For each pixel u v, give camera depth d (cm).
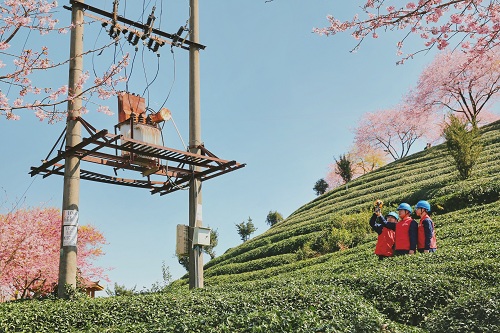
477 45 623
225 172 1173
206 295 885
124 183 1227
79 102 1058
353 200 2964
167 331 652
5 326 761
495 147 2927
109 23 1109
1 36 707
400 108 4812
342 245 2069
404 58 648
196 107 1242
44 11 716
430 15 605
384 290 777
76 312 820
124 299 873
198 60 1274
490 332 550
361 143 5212
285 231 2881
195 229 1167
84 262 1938
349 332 590
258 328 588
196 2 1289
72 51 1063
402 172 3381
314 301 715
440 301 717
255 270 2327
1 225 1529
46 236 1719
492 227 1346
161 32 1198
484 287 732
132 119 1088
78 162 1056
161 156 1085
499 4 570
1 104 734
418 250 1102
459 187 2098
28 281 1736
